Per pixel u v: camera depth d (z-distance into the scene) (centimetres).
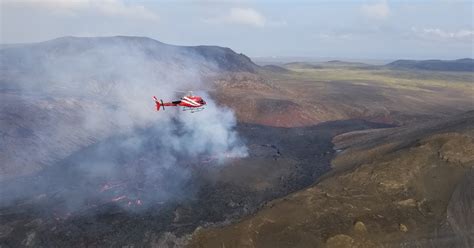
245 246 3114
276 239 3161
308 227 3284
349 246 3028
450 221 3272
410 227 3244
